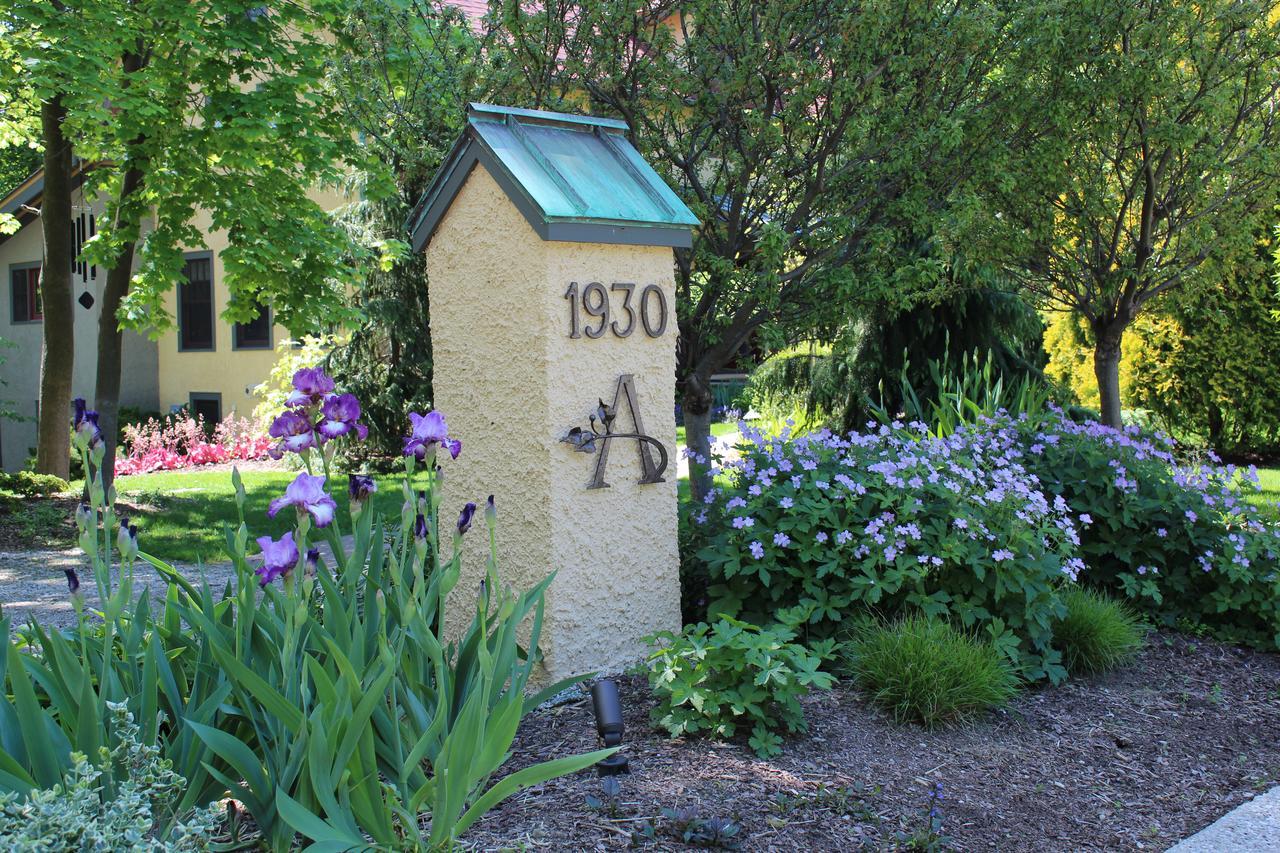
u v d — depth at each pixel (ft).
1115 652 15.51
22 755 8.53
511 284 14.02
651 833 9.60
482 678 8.61
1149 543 18.26
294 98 30.48
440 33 22.38
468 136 14.32
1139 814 11.27
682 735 12.09
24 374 68.85
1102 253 24.66
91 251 36.37
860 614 14.70
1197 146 22.95
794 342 22.94
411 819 8.39
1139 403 44.47
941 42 18.98
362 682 9.27
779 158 19.67
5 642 8.64
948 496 15.23
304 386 9.77
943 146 18.42
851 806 10.51
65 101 27.66
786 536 14.74
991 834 10.44
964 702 13.05
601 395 14.23
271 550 8.31
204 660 9.82
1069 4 19.97
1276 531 18.20
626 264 14.47
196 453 55.83
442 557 15.39
